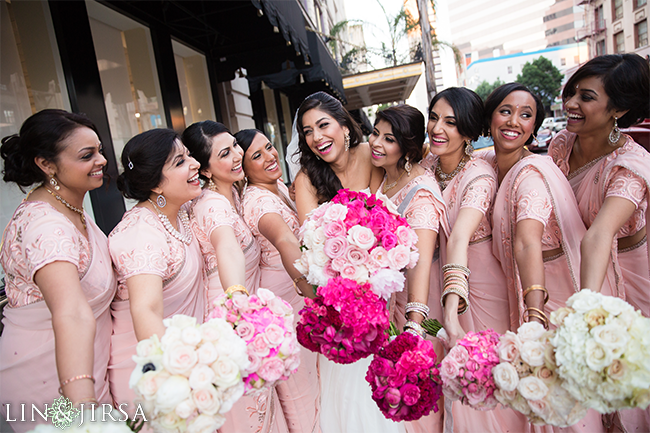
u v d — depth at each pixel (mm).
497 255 1848
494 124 1792
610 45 30547
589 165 1811
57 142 1288
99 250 1434
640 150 1624
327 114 1882
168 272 1503
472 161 1851
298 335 1225
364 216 1241
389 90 13164
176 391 867
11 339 1369
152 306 1334
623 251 1851
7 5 2871
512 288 1798
